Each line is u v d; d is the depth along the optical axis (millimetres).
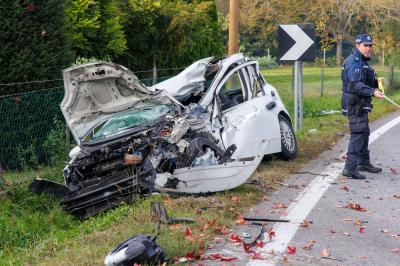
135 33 16891
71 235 8094
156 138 9555
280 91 23297
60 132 11938
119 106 10758
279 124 11945
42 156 12195
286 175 10906
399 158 12648
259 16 31312
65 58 12586
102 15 15188
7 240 8367
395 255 6934
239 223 7918
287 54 15109
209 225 7535
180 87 11312
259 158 9703
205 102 10742
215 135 10422
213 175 9250
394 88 30766
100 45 15227
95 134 10336
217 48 19844
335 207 8867
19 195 9859
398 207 8945
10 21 11656
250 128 10977
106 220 8273
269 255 6758
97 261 6426
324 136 15109
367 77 10727
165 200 8844
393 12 34000
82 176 9750
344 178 10742
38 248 7617
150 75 17578
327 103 22562
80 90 10430
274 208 8750
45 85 12211
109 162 9688
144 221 7793
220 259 6562
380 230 7852
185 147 9578
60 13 12461
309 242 7262
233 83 12734
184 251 6602
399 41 33844
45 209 9695
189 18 16922
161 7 16781
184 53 18047
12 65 11750
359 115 10680
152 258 6219
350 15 33156
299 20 32031
